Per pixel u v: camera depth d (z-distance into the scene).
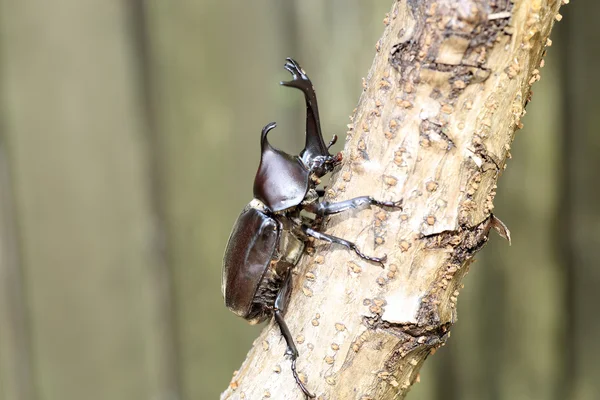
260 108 0.79
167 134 0.78
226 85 0.78
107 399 0.82
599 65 0.72
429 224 0.52
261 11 0.76
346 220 0.53
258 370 0.53
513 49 0.51
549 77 0.74
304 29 0.76
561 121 0.75
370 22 0.73
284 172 0.55
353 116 0.53
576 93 0.74
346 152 0.53
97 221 0.78
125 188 0.78
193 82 0.77
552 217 0.77
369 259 0.52
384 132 0.52
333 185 0.53
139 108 0.76
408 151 0.52
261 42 0.77
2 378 0.78
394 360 0.52
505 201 0.78
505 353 0.82
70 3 0.71
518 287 0.80
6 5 0.70
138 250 0.80
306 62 0.77
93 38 0.73
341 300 0.53
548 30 0.52
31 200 0.75
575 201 0.77
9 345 0.77
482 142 0.52
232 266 0.56
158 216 0.80
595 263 0.77
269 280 0.55
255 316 0.56
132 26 0.73
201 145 0.79
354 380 0.53
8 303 0.76
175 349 0.84
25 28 0.71
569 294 0.79
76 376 0.81
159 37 0.75
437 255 0.52
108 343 0.81
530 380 0.81
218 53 0.77
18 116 0.73
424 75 0.52
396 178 0.52
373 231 0.52
